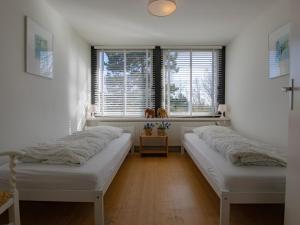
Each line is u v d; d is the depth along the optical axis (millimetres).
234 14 3223
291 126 1471
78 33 4066
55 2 2854
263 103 3217
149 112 4773
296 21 1428
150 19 3408
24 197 1787
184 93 4918
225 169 1936
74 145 2322
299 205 1380
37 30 2670
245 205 2293
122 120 4672
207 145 3078
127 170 3441
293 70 1457
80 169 1866
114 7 2996
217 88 4930
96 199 1764
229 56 4676
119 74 4906
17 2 2328
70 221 1967
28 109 2539
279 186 1775
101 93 4918
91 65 4887
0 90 2102
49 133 3018
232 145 2381
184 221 1963
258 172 1859
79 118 4188
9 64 2221
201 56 4902
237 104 4238
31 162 2014
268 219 2014
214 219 1998
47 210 2168
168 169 3496
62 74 3414
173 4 2645
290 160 1484
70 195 1773
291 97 1468
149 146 4637
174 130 4723
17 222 1604
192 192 2596
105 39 4426
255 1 2807
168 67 4902
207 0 2789
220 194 1822
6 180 1817
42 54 2791
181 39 4438
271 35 2961
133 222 1942
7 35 2189
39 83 2762
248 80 3734
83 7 3002
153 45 4793
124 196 2475
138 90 4926
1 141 2117
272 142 2971
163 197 2455
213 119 4691
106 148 2807
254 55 3504
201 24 3625
